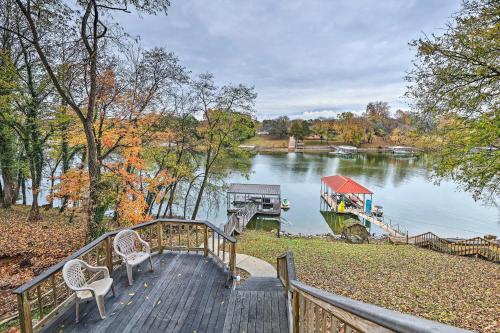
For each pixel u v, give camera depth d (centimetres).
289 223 2370
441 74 770
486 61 717
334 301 187
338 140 8812
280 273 606
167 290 522
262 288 538
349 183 2659
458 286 854
